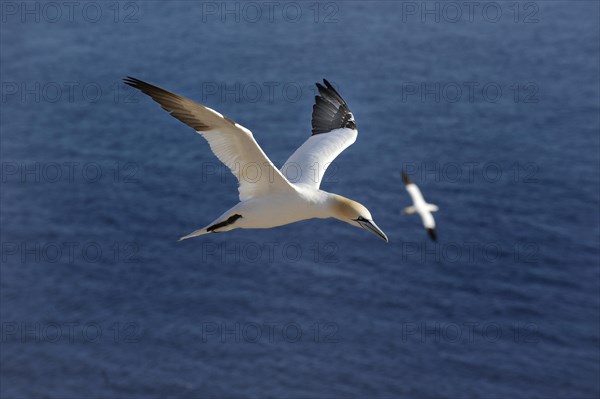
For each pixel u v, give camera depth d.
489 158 47.56
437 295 38.12
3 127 52.34
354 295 38.16
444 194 44.25
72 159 48.62
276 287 38.81
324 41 62.59
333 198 14.38
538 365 34.88
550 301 37.66
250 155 13.24
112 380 34.97
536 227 41.75
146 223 43.00
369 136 49.62
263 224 14.16
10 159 48.91
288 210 14.08
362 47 61.69
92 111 53.88
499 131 50.38
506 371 34.59
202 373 34.88
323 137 16.19
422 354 35.38
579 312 37.06
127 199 44.78
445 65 59.09
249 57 59.97
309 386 33.97
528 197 43.97
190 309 38.00
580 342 35.72
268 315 37.38
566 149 48.62
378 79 56.72
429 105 53.28
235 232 42.19
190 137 50.50
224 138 13.13
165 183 45.97
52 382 34.94
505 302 37.62
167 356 36.06
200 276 39.66
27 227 43.25
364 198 43.72
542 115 52.19
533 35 63.91
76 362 35.91
